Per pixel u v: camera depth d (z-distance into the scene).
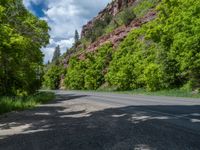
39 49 32.25
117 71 58.22
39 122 13.36
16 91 32.19
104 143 7.62
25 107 21.78
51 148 7.66
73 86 89.38
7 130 11.74
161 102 18.69
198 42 28.53
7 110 19.31
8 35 24.12
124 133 8.74
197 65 29.17
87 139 8.34
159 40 38.56
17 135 10.27
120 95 32.88
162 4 40.00
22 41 25.19
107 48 75.44
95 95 36.84
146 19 77.00
